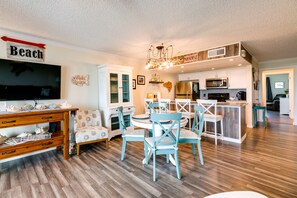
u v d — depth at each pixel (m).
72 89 3.45
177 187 1.86
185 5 1.88
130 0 1.76
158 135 2.64
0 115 2.09
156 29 2.58
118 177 2.10
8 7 1.89
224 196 0.86
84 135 2.89
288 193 1.70
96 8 1.93
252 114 4.76
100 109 3.88
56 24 2.38
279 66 5.24
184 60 4.21
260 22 2.35
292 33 2.79
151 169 2.31
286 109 7.06
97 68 3.91
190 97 5.87
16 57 2.70
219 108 3.73
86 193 1.77
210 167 2.31
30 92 2.78
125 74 4.05
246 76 4.75
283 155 2.69
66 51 3.34
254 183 1.90
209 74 5.66
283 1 1.80
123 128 2.67
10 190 1.83
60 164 2.49
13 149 2.26
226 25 2.44
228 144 3.30
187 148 3.08
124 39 3.04
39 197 1.71
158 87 5.62
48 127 3.02
